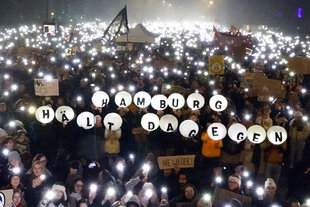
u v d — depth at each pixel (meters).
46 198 6.67
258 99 12.83
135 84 15.50
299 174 9.83
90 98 13.12
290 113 11.62
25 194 7.28
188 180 8.58
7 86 14.08
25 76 16.81
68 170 8.89
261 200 7.23
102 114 11.19
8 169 7.71
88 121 8.97
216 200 6.82
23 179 7.41
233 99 13.88
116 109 12.09
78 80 16.36
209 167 9.61
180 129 8.63
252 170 9.77
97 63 20.20
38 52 22.56
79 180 7.14
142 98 9.80
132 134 10.72
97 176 8.70
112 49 26.44
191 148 10.10
